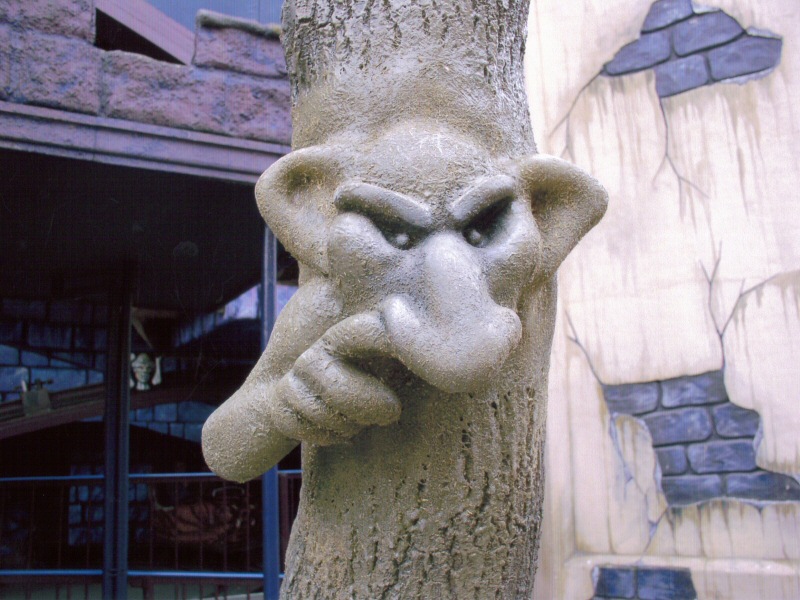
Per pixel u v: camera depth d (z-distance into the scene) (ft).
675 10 6.77
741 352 6.17
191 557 10.48
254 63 8.19
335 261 2.24
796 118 6.22
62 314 10.87
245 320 11.14
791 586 5.66
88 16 7.37
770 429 6.00
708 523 6.10
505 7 2.68
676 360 6.38
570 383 6.71
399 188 2.28
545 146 7.03
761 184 6.27
